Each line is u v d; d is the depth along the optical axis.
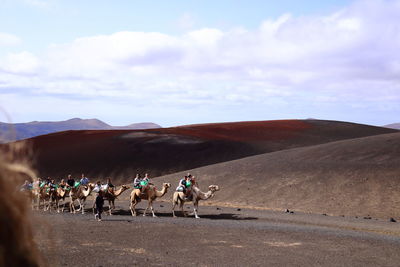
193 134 85.56
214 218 24.48
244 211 28.45
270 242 15.48
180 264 11.52
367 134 94.88
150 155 72.19
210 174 43.97
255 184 37.41
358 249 14.35
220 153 74.50
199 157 72.44
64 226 17.98
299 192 33.03
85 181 27.31
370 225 21.64
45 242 8.01
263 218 24.25
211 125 95.50
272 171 40.28
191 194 24.78
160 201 37.59
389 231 19.78
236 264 11.71
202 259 12.26
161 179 45.69
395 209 26.66
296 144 83.62
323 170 36.75
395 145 41.69
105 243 14.47
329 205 29.08
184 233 17.36
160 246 14.27
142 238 15.81
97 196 21.97
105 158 70.75
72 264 10.97
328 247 14.64
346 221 23.09
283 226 19.88
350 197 29.94
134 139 79.25
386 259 12.85
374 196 29.33
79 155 71.75
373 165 35.41
